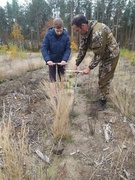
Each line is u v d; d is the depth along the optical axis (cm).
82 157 221
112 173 197
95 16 3481
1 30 4384
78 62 328
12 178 157
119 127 273
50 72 360
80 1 3491
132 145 238
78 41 2866
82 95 387
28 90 418
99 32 260
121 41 3656
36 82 492
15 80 517
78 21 261
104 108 323
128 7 3762
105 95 315
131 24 3769
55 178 189
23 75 597
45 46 337
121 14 3491
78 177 194
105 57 292
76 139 250
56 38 332
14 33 2995
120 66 677
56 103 295
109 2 3397
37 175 182
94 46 267
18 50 1267
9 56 1134
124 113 304
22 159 168
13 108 329
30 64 770
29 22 3928
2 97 375
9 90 418
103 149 233
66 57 332
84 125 280
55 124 246
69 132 253
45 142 244
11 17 4353
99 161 214
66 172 200
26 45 3819
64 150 231
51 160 216
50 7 3822
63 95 284
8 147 158
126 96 322
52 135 254
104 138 252
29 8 3819
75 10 3466
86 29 272
